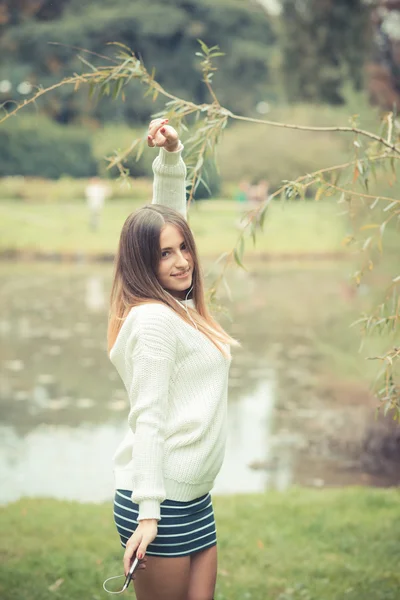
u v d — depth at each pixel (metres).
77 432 9.15
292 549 5.38
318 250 29.78
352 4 41.25
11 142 46.81
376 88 10.29
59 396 10.79
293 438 8.95
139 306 2.91
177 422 2.86
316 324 16.27
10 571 4.83
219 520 6.05
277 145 38.50
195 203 3.75
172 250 3.00
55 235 30.70
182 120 3.79
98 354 13.52
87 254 28.17
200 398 2.90
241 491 7.27
